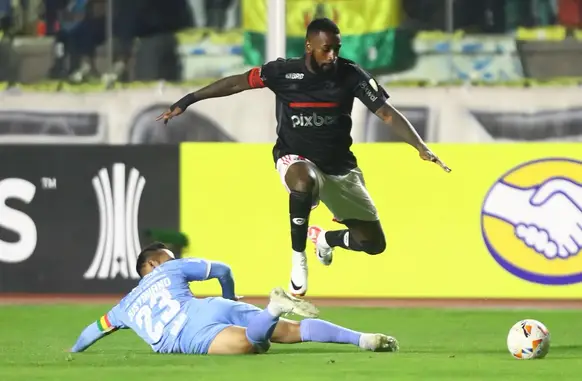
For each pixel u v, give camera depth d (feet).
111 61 187.93
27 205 130.62
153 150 128.67
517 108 168.76
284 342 80.38
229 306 79.41
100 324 81.71
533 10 186.60
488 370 70.69
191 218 127.85
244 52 188.44
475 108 169.58
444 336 96.68
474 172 124.36
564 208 123.13
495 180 124.16
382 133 159.12
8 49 187.52
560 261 123.24
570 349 85.66
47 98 176.86
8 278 131.03
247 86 79.36
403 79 185.06
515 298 123.95
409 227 124.77
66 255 130.00
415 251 124.67
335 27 76.13
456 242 124.36
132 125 173.99
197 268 80.07
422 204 124.67
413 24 186.19
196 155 127.85
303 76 77.92
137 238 128.77
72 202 129.80
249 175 127.03
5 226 130.93
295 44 183.62
